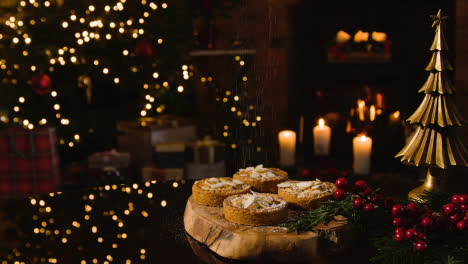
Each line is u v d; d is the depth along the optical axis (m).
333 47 2.98
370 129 3.00
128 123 3.03
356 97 3.01
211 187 1.30
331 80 3.03
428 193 1.16
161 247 1.10
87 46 3.02
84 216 1.30
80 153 3.44
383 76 2.96
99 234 1.18
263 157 3.12
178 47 3.15
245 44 3.10
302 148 3.11
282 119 3.14
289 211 1.24
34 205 1.39
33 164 2.74
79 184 2.77
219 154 2.82
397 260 0.93
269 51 3.09
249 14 3.08
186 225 1.21
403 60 2.91
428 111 1.13
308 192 1.25
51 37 2.96
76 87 3.22
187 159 2.78
